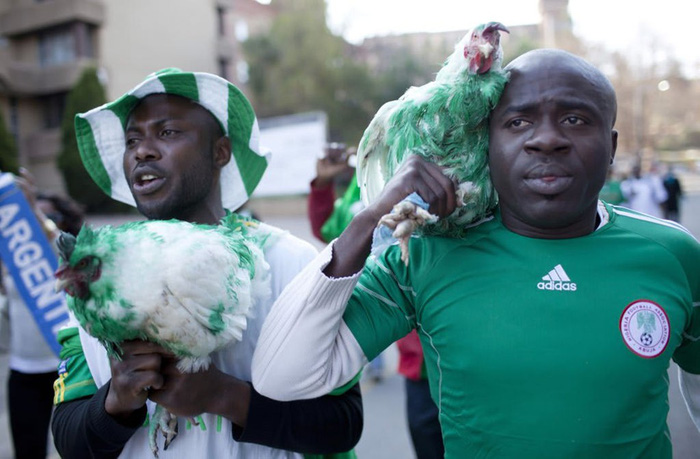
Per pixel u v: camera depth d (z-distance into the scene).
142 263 1.02
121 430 1.23
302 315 1.12
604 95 1.12
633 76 38.56
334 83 25.17
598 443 1.10
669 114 43.34
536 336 1.13
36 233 2.86
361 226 1.11
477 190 1.17
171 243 1.06
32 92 21.30
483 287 1.18
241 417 1.27
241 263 1.19
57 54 21.34
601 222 1.25
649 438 1.14
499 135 1.14
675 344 1.16
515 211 1.17
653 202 13.18
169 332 1.05
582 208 1.13
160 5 23.06
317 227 3.59
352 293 1.22
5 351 3.12
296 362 1.13
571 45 28.83
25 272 2.84
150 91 1.45
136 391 1.12
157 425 1.29
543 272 1.17
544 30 28.83
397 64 25.06
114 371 1.16
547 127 1.09
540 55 1.15
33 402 2.99
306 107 24.97
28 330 2.95
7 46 21.86
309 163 12.39
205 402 1.21
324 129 12.25
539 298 1.15
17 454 2.99
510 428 1.13
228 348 1.35
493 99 1.12
